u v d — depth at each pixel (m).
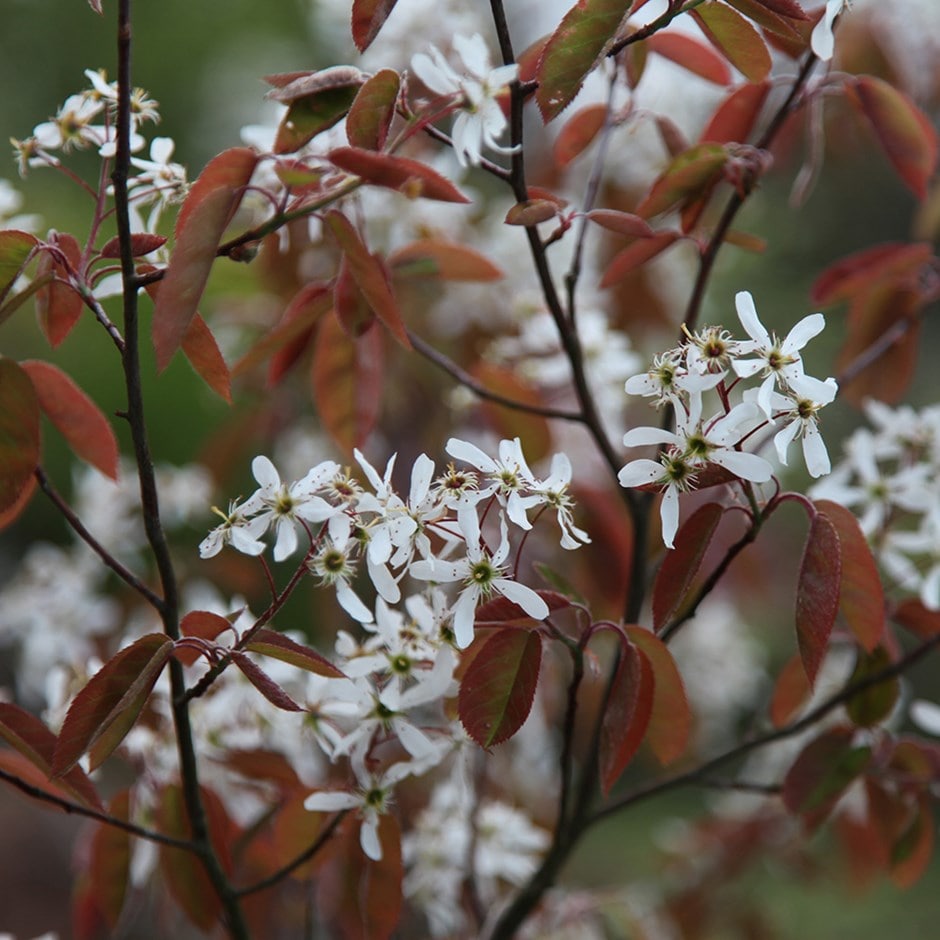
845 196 3.76
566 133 1.23
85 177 3.10
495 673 1.10
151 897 1.30
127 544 1.40
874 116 1.22
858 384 1.29
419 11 1.30
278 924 1.30
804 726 1.19
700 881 1.53
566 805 1.17
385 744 1.17
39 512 2.82
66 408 1.18
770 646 2.62
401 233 1.33
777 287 3.54
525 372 1.31
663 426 1.19
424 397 1.44
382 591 1.09
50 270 1.12
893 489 1.23
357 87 1.13
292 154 1.14
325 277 1.36
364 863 1.15
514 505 1.09
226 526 1.10
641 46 1.22
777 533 2.26
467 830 1.25
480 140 1.15
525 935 1.28
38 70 3.86
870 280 1.27
